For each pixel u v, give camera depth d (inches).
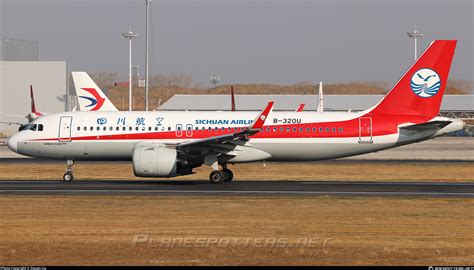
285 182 4712.1
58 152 4776.1
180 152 4503.0
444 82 4879.4
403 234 2689.5
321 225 2861.7
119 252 2365.9
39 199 3614.7
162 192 3956.7
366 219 3019.2
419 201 3636.8
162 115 4798.2
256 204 3464.6
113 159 4825.3
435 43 4874.5
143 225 2839.6
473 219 3043.8
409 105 4879.4
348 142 4790.8
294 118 4795.8
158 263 2223.2
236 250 2402.8
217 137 4389.8
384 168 5989.2
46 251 2370.8
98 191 3993.6
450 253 2380.7
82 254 2337.6
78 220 2952.8
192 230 2736.2
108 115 4813.0
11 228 2765.7
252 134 4421.8
